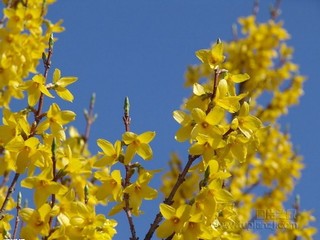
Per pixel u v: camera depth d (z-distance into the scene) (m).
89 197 0.85
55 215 0.76
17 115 0.79
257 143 0.78
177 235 0.74
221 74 0.79
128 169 0.77
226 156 0.77
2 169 0.83
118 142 0.77
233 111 0.77
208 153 0.75
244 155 0.77
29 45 1.10
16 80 1.08
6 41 1.09
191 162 0.76
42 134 0.79
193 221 0.74
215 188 0.74
